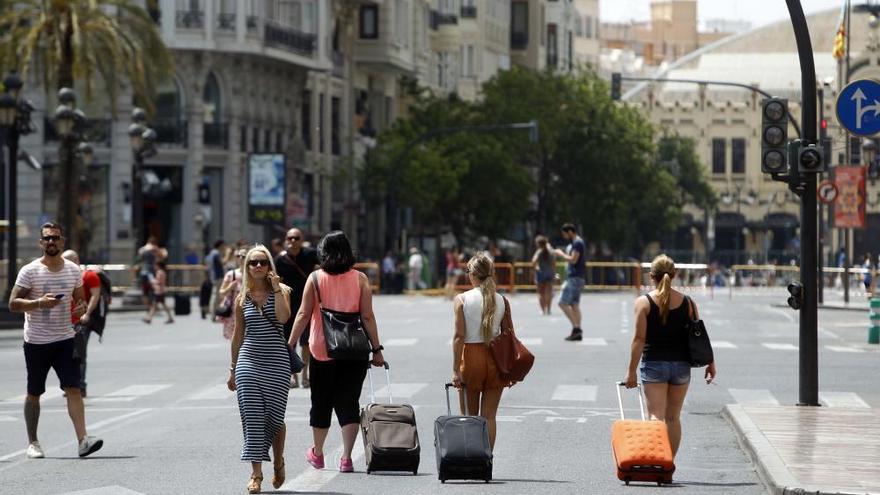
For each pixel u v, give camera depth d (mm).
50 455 44531
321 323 38812
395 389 62844
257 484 36531
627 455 37281
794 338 97875
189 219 171875
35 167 118188
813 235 52844
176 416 54625
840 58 178125
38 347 44062
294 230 58062
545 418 53219
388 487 37562
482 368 39531
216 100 175250
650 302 38719
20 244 164875
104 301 60938
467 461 37594
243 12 173875
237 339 37250
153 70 143750
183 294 130625
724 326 113062
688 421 52594
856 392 62969
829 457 40125
